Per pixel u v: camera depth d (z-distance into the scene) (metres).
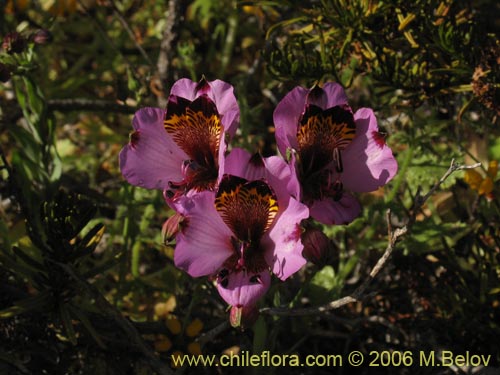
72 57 0.77
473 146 0.54
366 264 0.54
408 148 0.52
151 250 0.56
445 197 0.54
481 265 0.47
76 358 0.47
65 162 0.66
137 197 0.54
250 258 0.34
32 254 0.49
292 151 0.33
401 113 0.53
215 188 0.35
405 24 0.46
